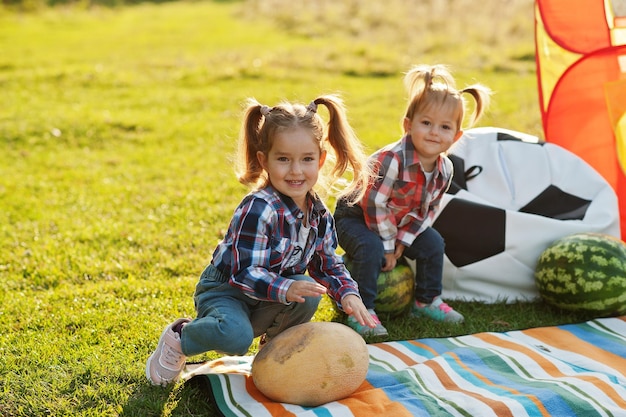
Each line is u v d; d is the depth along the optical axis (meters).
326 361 2.89
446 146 3.69
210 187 6.57
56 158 7.64
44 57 13.95
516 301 4.26
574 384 3.03
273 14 19.06
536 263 4.20
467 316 4.05
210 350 3.05
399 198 3.80
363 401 2.93
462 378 3.17
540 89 5.07
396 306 3.92
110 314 3.95
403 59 12.66
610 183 4.88
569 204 4.54
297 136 2.97
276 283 2.93
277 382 2.92
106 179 6.87
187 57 13.62
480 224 4.20
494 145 4.77
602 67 4.77
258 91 10.73
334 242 3.32
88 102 10.12
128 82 11.47
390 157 3.75
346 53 13.11
